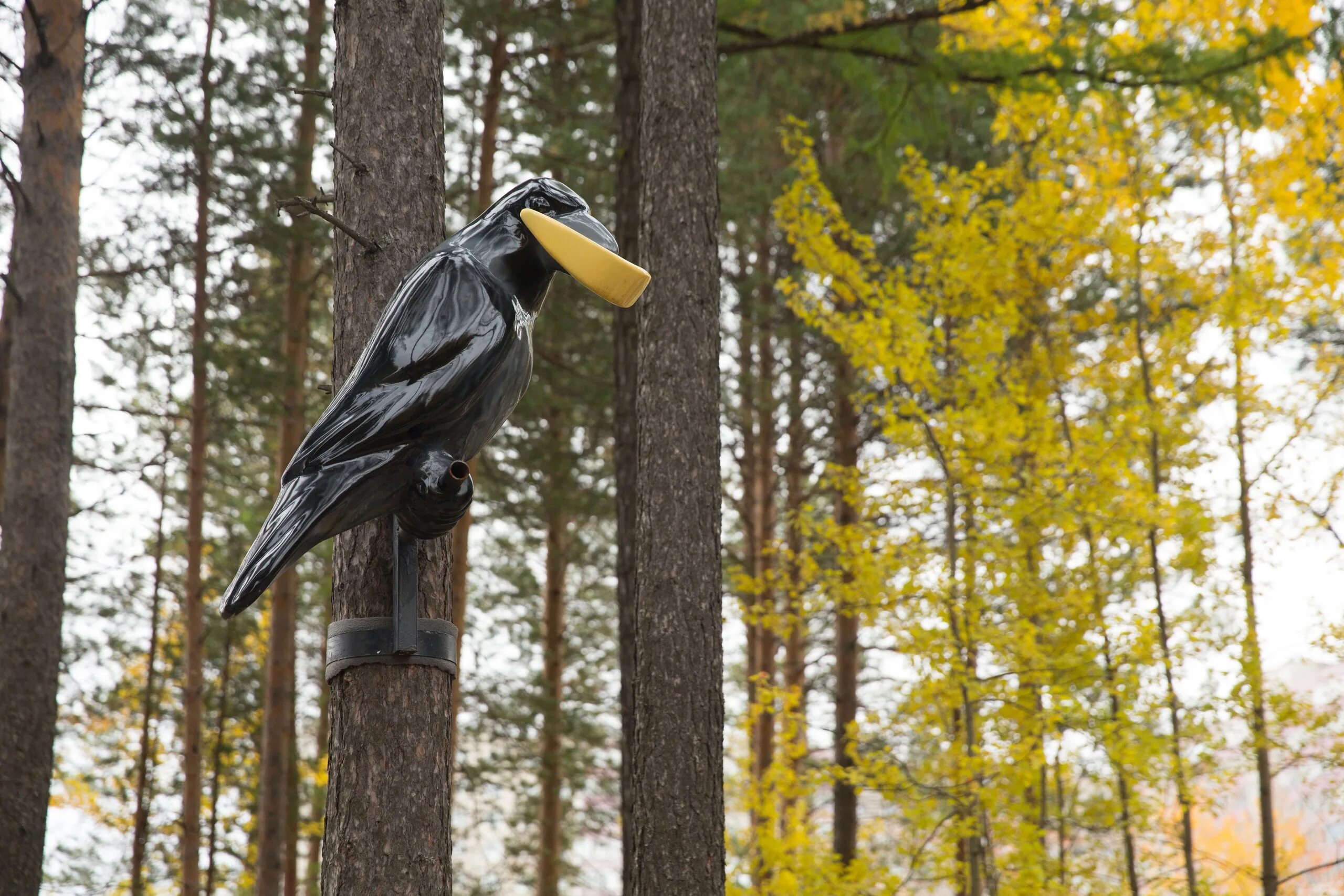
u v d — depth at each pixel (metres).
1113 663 8.88
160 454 16.44
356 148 4.51
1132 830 9.95
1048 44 9.72
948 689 8.76
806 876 8.78
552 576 19.45
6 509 9.30
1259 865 13.23
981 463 9.25
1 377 11.05
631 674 8.28
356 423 3.40
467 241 3.73
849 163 14.05
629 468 8.58
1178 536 9.31
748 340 16.70
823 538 9.70
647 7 7.52
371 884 3.81
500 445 15.91
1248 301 10.05
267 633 20.16
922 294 9.52
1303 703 9.47
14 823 8.68
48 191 9.79
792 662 16.56
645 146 7.34
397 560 3.86
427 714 3.97
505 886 23.02
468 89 15.40
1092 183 10.59
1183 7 10.38
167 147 14.45
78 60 10.11
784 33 10.34
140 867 17.77
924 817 8.66
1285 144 10.66
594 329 15.27
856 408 14.27
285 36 15.23
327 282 17.62
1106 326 10.62
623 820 8.27
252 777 21.12
